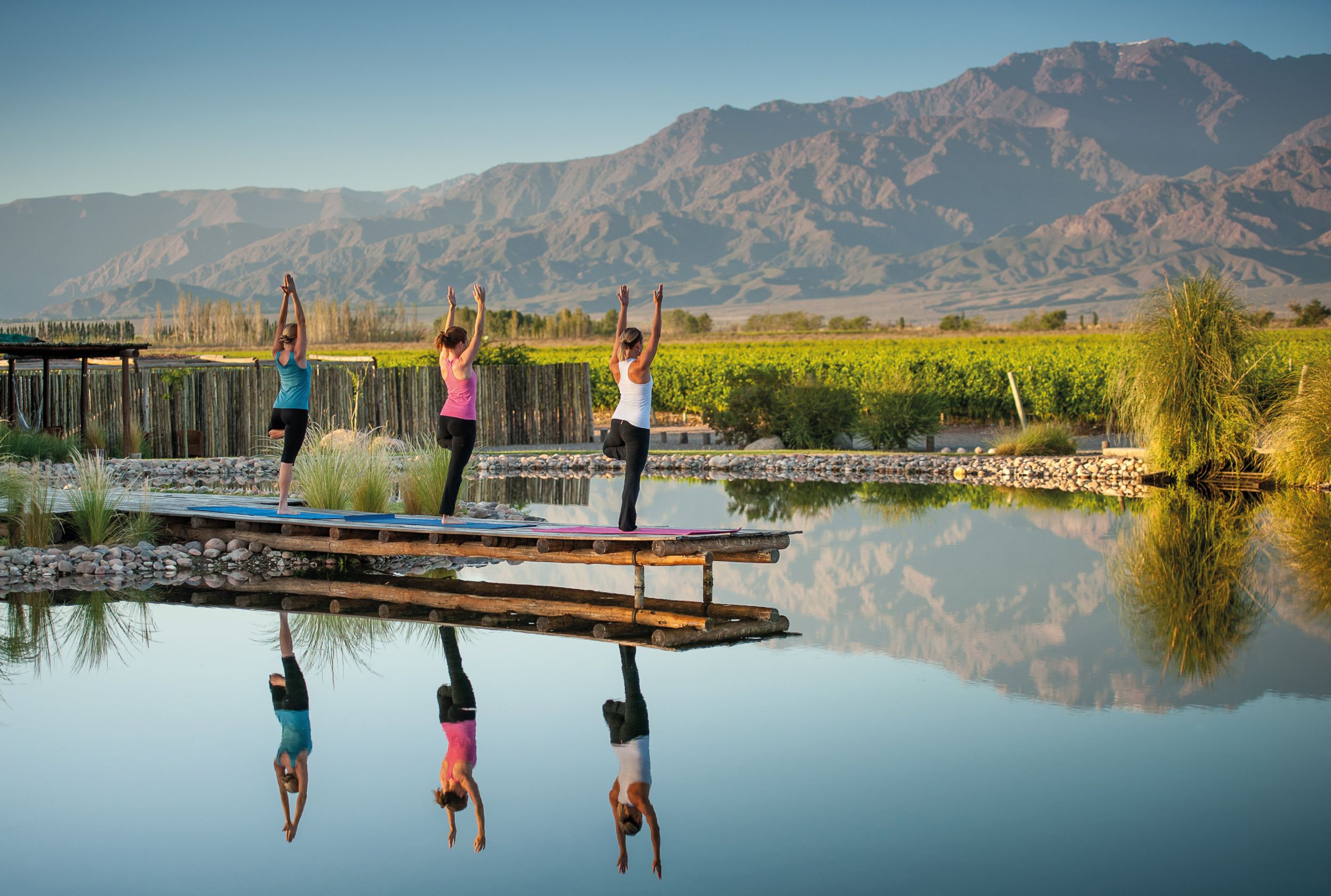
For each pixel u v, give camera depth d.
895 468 21.12
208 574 11.06
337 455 13.67
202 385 22.98
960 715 6.53
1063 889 4.32
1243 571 10.99
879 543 12.77
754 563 11.70
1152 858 4.59
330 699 6.85
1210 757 5.79
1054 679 7.28
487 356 27.44
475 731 6.25
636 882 4.39
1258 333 18.53
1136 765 5.69
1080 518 14.60
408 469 13.70
